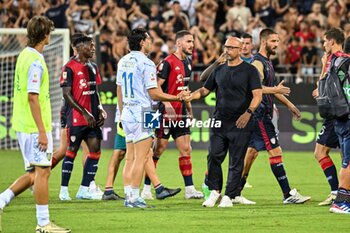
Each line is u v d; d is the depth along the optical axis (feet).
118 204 81.71
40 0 171.83
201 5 170.40
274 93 80.79
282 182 83.10
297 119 86.28
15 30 132.77
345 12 170.40
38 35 62.39
